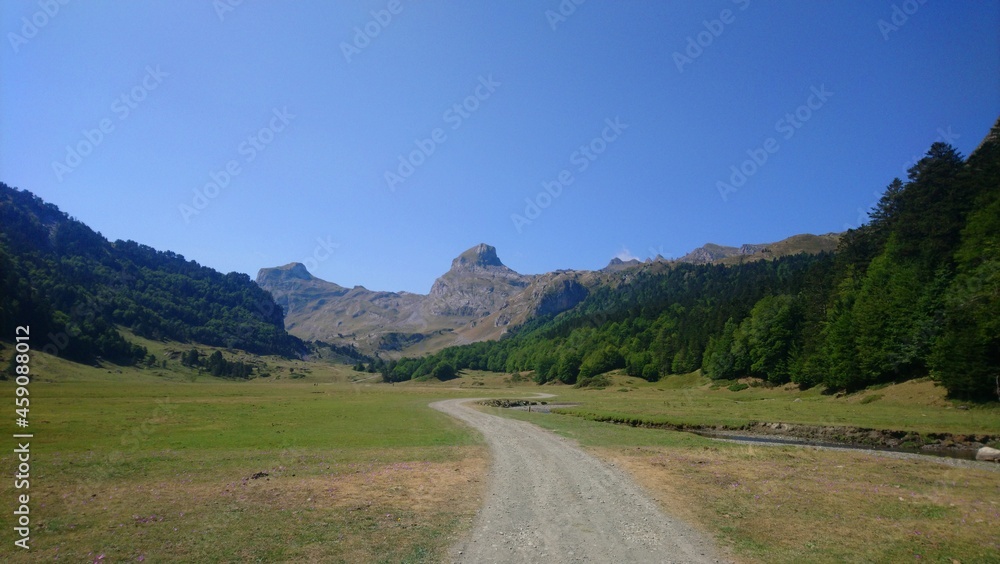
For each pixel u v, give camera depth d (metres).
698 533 13.63
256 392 112.81
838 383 70.25
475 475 21.50
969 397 47.97
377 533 13.55
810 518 15.08
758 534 13.57
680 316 160.75
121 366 163.88
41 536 13.20
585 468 23.30
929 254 65.38
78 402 61.66
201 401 71.69
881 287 68.25
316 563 11.43
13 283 142.50
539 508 16.14
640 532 13.70
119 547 12.38
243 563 11.43
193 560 11.60
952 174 71.25
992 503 16.97
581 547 12.52
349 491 18.42
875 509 16.16
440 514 15.41
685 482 20.23
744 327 106.88
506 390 143.62
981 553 12.16
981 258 53.78
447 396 107.19
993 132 70.56
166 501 16.80
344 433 37.06
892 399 56.53
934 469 23.42
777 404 65.62
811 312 87.31
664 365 137.50
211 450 28.27
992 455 28.66
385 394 113.50
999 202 54.53
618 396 104.75
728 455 27.45
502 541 12.95
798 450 29.67
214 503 16.58
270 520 14.70
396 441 32.78
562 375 168.88
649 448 30.19
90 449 27.95
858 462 25.27
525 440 33.66
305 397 93.94
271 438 33.75
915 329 60.50
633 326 180.25
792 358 88.12
